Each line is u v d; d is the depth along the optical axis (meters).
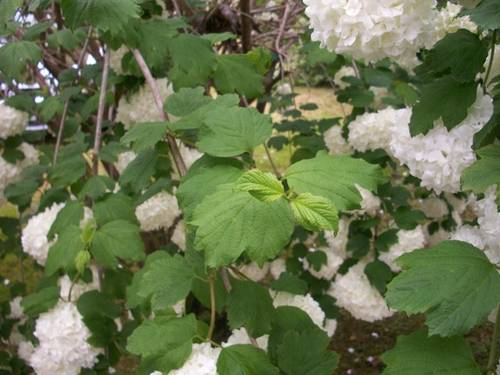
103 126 0.89
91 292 0.63
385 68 0.95
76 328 0.63
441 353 0.37
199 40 0.63
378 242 0.90
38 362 0.65
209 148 0.44
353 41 0.49
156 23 0.60
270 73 1.22
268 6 1.35
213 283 0.44
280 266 0.98
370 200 0.86
